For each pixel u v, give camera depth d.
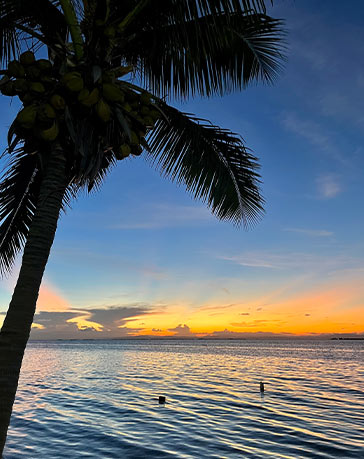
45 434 12.84
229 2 3.57
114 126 3.69
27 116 3.31
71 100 3.41
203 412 16.89
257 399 20.67
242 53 5.55
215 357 78.69
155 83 5.52
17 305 3.15
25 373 38.72
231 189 6.34
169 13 4.43
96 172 3.62
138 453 10.54
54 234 3.53
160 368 46.25
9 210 5.77
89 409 17.80
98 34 3.70
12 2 4.11
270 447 11.01
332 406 18.28
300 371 41.22
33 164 5.54
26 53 3.53
